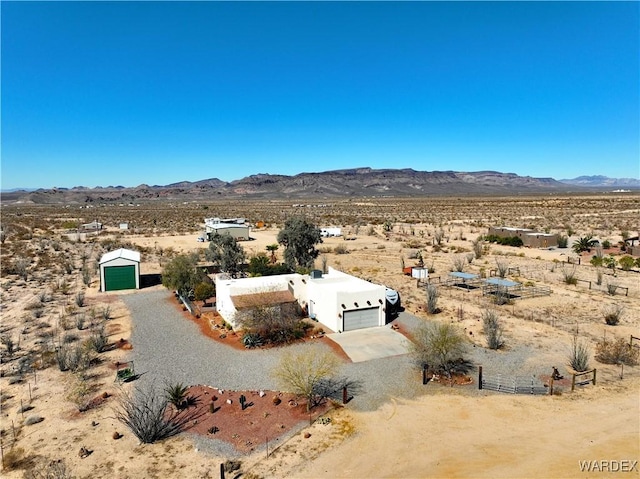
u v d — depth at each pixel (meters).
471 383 22.38
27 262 55.38
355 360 25.20
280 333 28.30
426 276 46.50
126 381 22.88
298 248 48.84
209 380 22.94
